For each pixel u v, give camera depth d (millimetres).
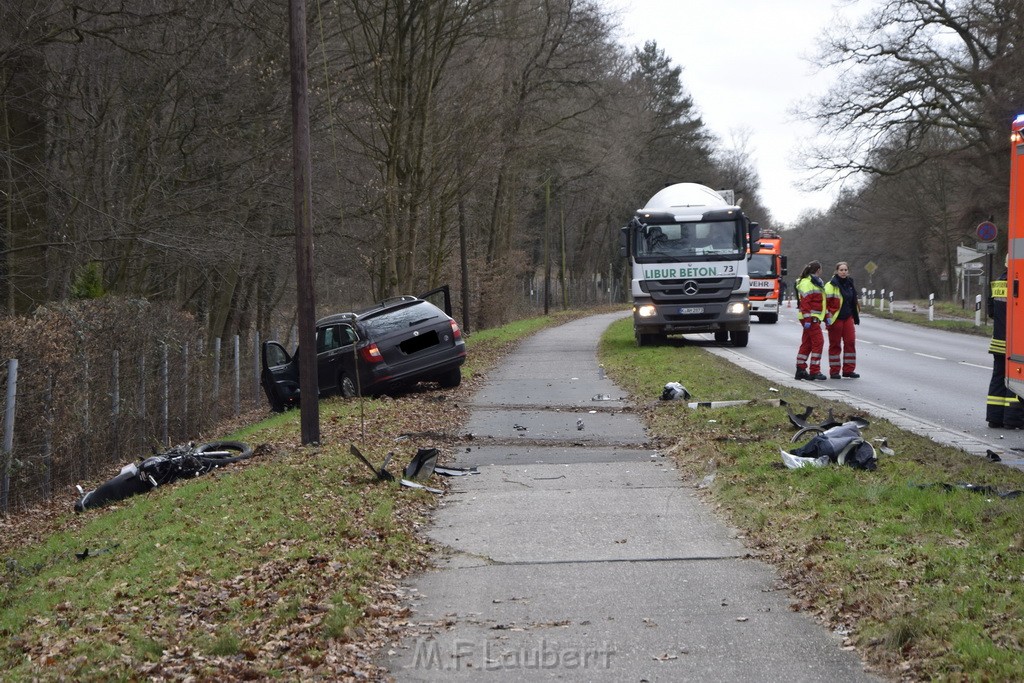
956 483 8875
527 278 73375
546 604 6824
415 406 17609
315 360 13555
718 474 10555
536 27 38094
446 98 33500
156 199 22297
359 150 30500
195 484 11547
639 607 6680
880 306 59719
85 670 5707
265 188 23406
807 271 20047
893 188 64938
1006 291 12320
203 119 23344
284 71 23484
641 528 8812
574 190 67125
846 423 11258
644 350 28016
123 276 24047
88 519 11328
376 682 5527
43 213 19656
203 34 20547
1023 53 34875
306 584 7102
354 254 27547
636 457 12367
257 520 9109
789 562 7383
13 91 18938
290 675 5586
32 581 8383
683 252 28766
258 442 14422
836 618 6172
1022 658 5027
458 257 46656
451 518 9492
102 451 15992
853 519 8070
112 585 7520
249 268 27656
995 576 6234
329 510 9430
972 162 39156
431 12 30562
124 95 23578
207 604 6832
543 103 46062
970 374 21078
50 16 17734
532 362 26844
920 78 39219
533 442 13586
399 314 20094
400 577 7570
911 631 5586
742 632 6105
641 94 59000
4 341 12516
